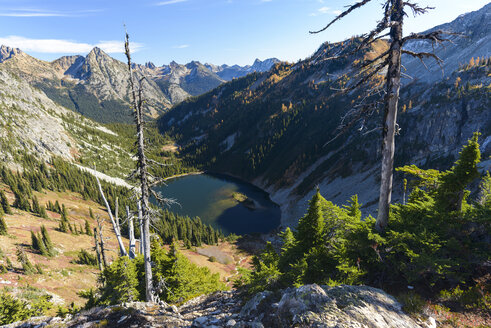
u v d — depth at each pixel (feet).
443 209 31.86
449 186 31.86
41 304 74.38
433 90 400.47
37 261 143.64
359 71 29.53
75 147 562.25
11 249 150.92
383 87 29.66
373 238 29.73
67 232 222.69
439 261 24.32
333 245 36.81
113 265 60.75
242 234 308.81
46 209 291.17
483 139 291.99
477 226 28.71
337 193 335.47
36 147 466.70
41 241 157.58
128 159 637.71
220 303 33.50
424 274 26.45
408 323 18.29
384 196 33.06
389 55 29.14
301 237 42.88
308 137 531.09
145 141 43.65
